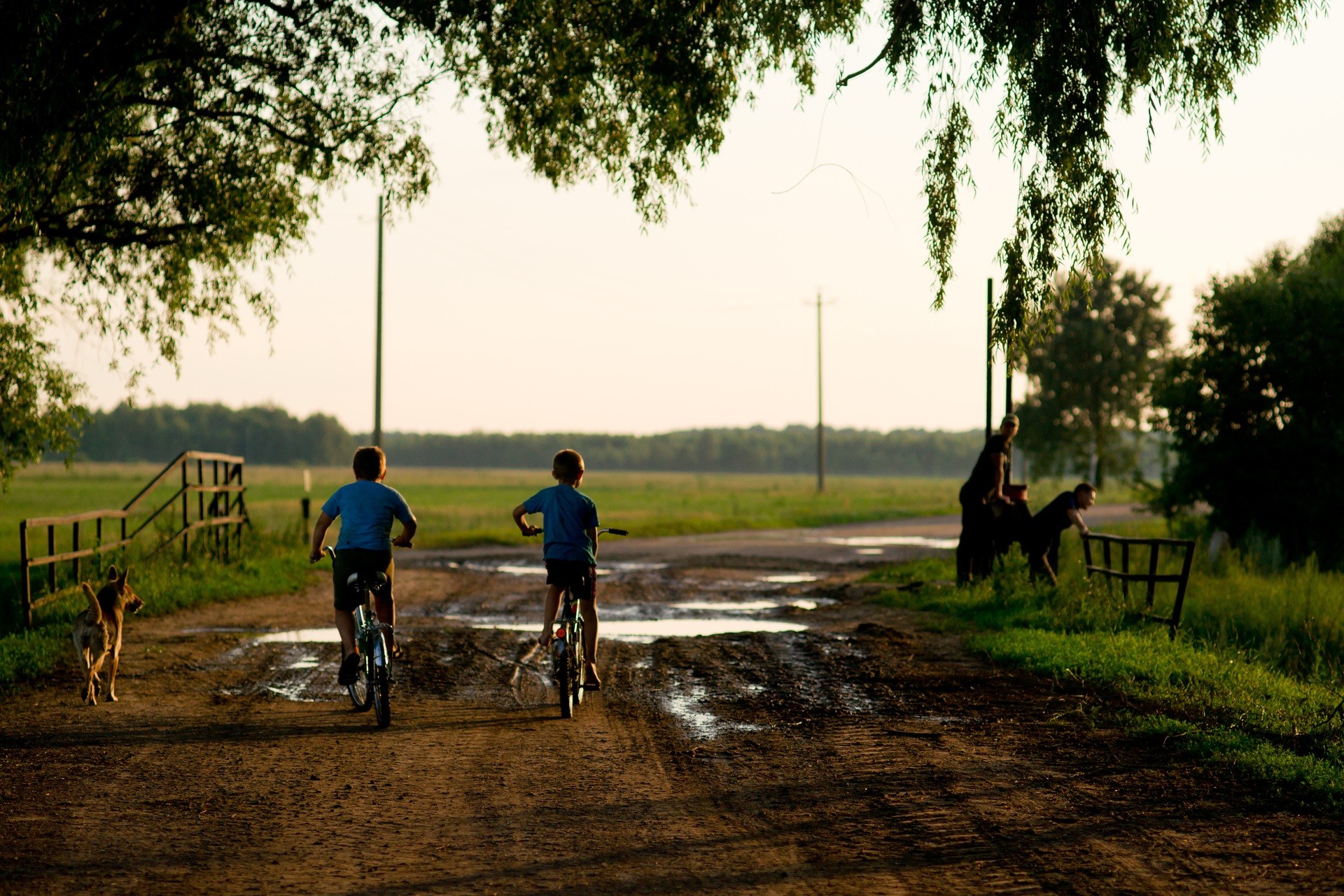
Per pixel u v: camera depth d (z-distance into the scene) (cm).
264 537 2352
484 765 744
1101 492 7706
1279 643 1278
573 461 934
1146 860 540
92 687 950
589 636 958
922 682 1088
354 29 1441
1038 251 972
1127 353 7206
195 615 1581
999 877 516
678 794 671
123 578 1020
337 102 1507
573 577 911
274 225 1636
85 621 948
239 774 716
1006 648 1230
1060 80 943
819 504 6794
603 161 1576
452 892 498
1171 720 873
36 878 512
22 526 1349
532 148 1572
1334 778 682
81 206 1512
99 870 525
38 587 1636
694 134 1327
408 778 707
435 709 948
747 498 8062
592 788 686
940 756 773
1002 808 638
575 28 1440
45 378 1798
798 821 612
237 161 1483
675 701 993
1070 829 595
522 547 3372
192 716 907
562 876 519
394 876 518
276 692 1020
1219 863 536
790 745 811
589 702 985
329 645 1309
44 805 640
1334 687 1073
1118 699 986
